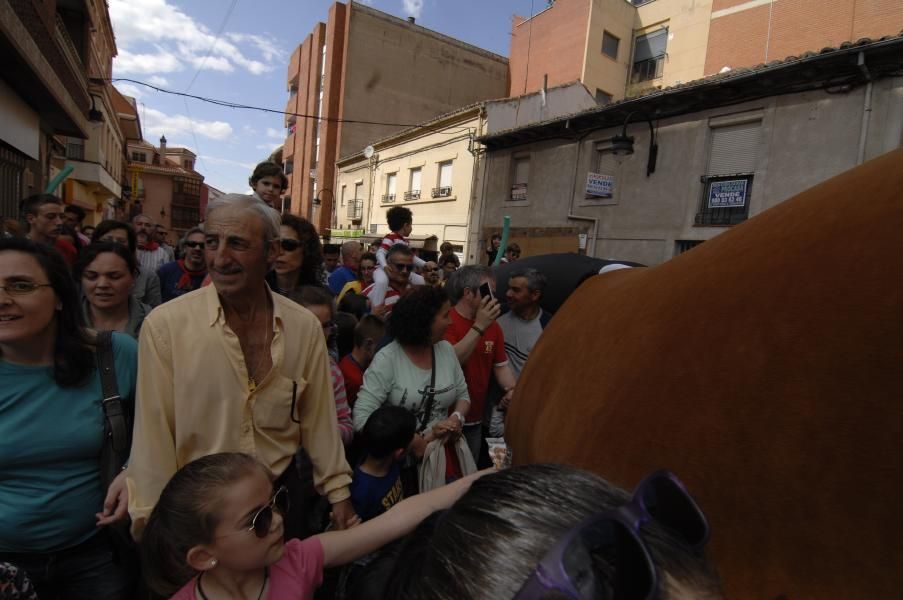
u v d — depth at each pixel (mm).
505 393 2934
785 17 16156
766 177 8016
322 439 1723
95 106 15859
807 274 729
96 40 19141
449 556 511
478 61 24844
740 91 8234
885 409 585
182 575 1161
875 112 6898
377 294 3877
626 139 9250
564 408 1143
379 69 22750
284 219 2869
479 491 570
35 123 10047
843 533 592
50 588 1635
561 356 1398
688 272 1021
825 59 6938
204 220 1498
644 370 915
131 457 1465
